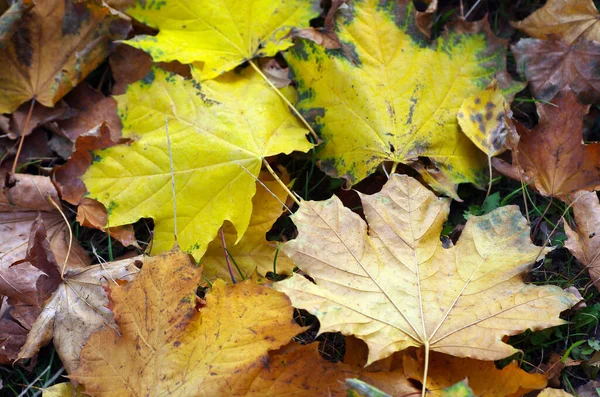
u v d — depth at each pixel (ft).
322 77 1.90
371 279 1.72
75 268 1.85
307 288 1.69
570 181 1.87
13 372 1.87
